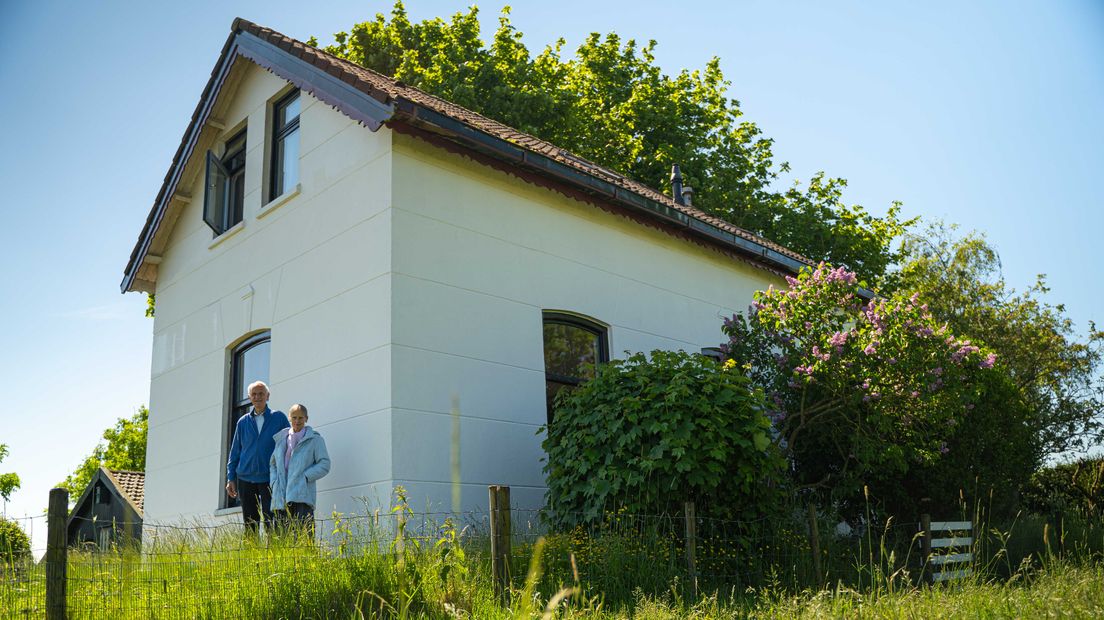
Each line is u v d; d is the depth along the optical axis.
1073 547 9.97
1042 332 19.12
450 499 8.68
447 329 9.11
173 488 11.48
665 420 7.89
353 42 23.30
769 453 8.22
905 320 9.72
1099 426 17.19
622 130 23.97
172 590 5.43
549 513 8.36
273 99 11.33
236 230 11.30
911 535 9.99
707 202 23.12
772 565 7.77
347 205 9.52
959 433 10.61
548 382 10.20
